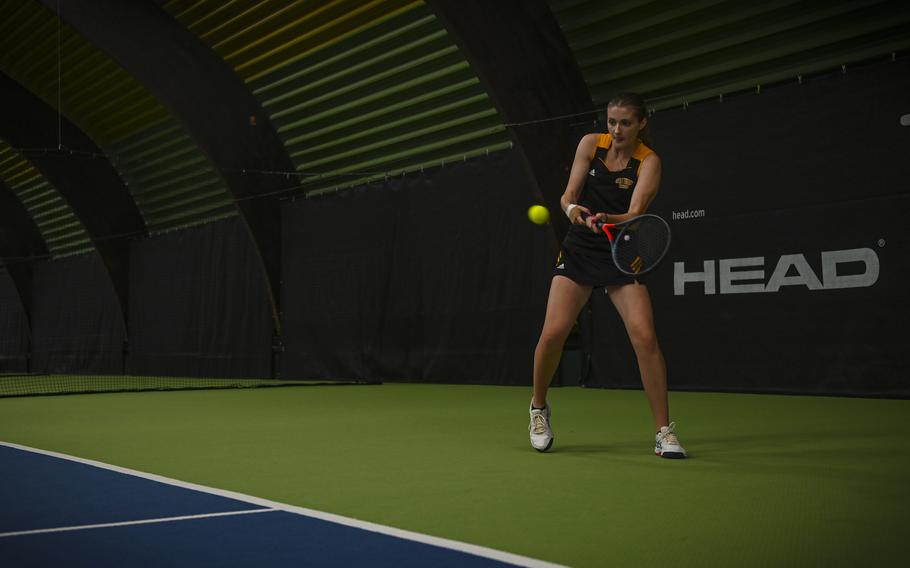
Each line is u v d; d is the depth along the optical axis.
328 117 11.95
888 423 5.03
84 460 3.70
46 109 15.27
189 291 14.69
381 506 2.65
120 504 2.64
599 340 9.17
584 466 3.43
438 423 5.42
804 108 7.61
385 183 11.41
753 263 7.86
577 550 2.08
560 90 9.36
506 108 9.12
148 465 3.56
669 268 8.39
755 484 2.97
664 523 2.37
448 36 10.03
